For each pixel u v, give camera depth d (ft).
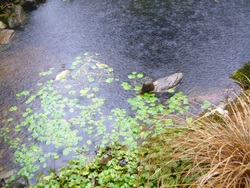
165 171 10.12
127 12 19.15
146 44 16.87
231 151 9.40
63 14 19.34
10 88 14.83
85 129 12.80
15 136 12.81
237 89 14.01
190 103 13.53
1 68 15.89
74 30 18.07
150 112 13.17
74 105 13.78
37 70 15.66
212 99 13.70
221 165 9.28
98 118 13.24
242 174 9.14
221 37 16.96
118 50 16.60
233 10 18.70
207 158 9.29
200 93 14.08
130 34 17.56
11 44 17.31
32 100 14.14
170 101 13.61
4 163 12.00
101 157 11.46
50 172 11.47
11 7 19.08
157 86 14.34
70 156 12.03
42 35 17.83
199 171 9.42
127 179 10.50
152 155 10.40
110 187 10.41
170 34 17.37
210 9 18.88
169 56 16.10
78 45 17.03
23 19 18.89
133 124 12.71
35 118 13.37
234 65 15.39
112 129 12.73
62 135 12.64
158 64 15.70
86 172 10.89
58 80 14.99
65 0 20.67
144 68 15.52
